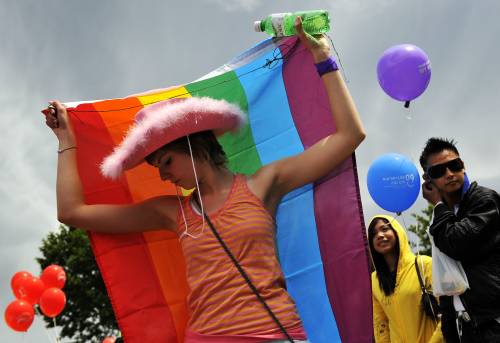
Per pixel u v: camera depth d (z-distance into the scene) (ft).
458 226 14.12
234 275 10.76
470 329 14.26
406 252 19.29
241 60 12.74
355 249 11.82
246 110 13.04
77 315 74.74
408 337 18.83
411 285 18.85
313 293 12.14
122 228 12.29
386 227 19.39
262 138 12.98
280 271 11.10
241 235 10.89
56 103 12.64
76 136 12.84
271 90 12.87
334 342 11.96
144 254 12.72
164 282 12.71
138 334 12.50
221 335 10.61
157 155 11.65
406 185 19.02
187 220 11.43
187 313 12.68
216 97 13.04
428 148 15.28
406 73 17.87
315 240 12.14
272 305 10.68
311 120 12.51
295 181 11.56
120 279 12.56
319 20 11.75
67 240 76.43
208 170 11.52
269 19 12.13
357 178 11.78
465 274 14.28
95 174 12.91
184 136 11.56
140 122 11.61
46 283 30.42
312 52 11.75
